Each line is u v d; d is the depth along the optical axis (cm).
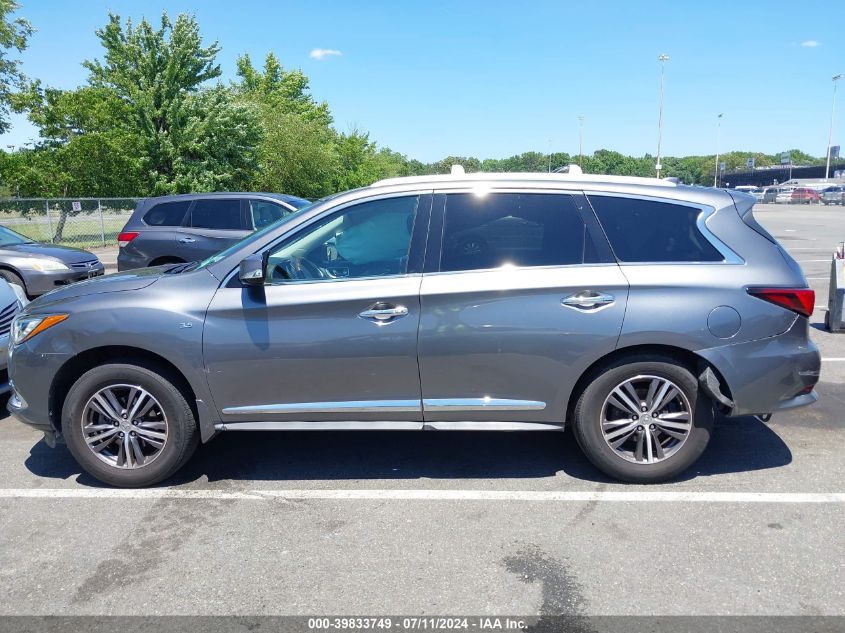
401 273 401
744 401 395
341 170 5438
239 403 408
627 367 396
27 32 2709
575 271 394
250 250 411
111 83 2925
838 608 291
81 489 423
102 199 2331
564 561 331
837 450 464
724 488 408
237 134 3023
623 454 409
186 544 353
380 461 460
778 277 394
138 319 399
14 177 2620
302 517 382
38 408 418
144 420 419
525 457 463
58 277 1060
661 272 391
